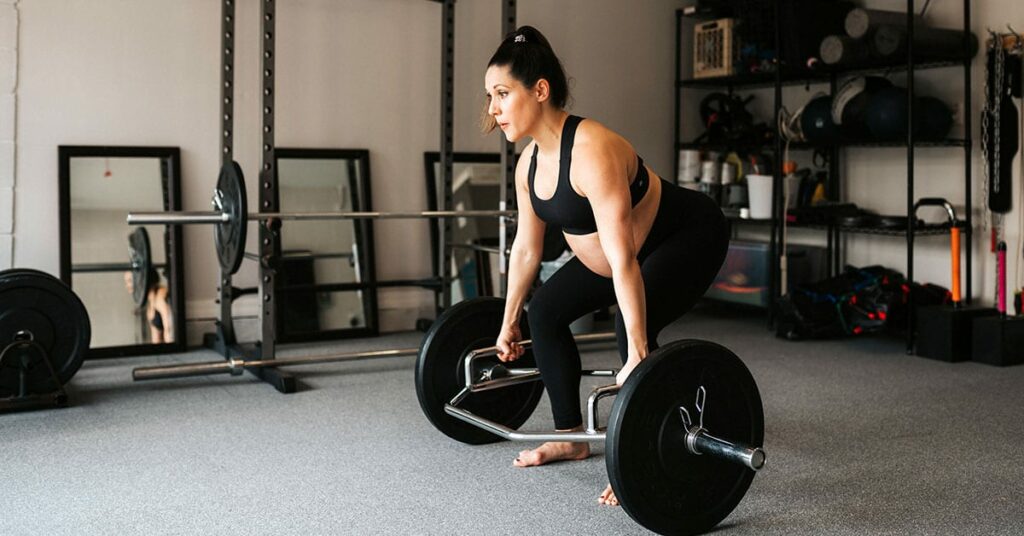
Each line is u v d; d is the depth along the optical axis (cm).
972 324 464
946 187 526
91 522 249
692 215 265
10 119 446
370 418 355
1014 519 253
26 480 282
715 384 237
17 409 359
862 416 360
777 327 530
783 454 311
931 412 366
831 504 264
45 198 457
